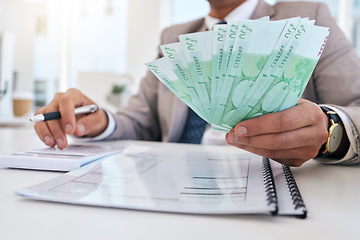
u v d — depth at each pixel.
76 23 4.71
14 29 2.06
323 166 0.48
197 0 4.31
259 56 0.31
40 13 4.55
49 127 0.56
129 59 4.51
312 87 0.91
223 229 0.22
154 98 1.10
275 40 0.30
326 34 0.31
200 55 0.31
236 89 0.33
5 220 0.23
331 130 0.45
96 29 4.68
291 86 0.34
